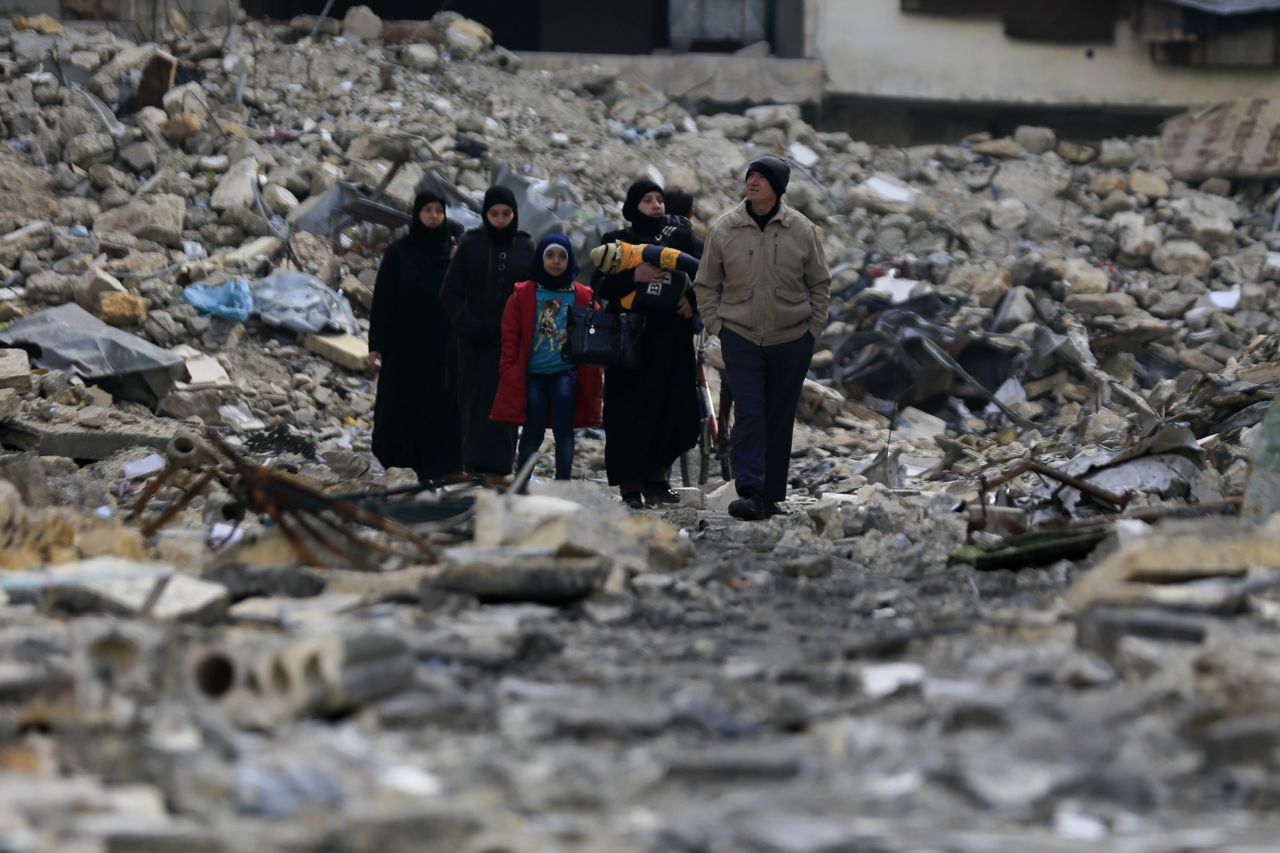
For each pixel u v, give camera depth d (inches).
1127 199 2815.0
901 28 3048.7
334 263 2194.9
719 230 1155.3
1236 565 665.0
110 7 2805.1
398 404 1306.6
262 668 485.1
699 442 1459.2
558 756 450.0
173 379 1820.9
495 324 1240.2
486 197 1251.2
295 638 491.2
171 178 2305.6
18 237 2095.2
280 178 2362.2
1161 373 2380.7
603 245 1173.1
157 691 493.7
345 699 483.5
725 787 422.6
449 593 682.2
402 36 2901.1
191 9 2834.6
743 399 1139.9
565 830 375.6
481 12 3452.3
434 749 458.6
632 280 1181.1
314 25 2861.7
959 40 3051.2
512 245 1253.1
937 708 488.7
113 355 1802.4
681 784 424.8
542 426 1218.6
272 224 2267.5
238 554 767.1
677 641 636.7
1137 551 669.9
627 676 560.1
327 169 2401.6
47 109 2397.9
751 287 1143.0
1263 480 829.8
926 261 2554.1
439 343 1304.1
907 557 902.4
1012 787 405.7
